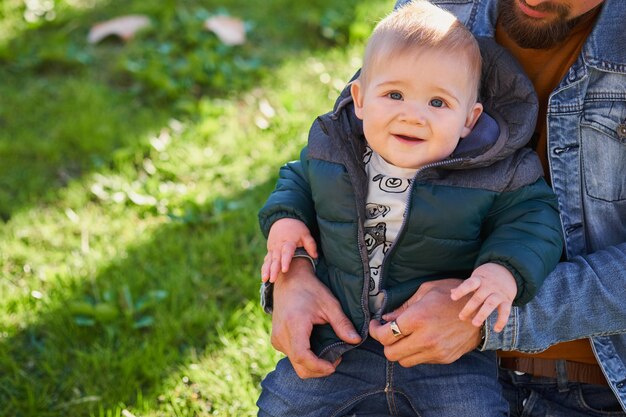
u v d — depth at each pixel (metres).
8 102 4.44
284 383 2.14
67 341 3.05
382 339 1.97
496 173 2.03
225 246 3.45
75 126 4.19
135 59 4.82
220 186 3.86
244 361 2.91
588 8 2.01
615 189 2.14
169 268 3.35
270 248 2.20
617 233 2.17
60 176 3.94
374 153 2.16
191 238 3.53
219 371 2.88
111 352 2.96
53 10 5.30
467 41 2.07
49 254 3.47
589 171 2.14
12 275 3.37
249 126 4.26
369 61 2.11
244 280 3.26
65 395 2.85
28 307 3.20
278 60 4.80
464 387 2.04
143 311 3.17
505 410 2.07
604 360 2.08
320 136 2.17
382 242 2.11
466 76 2.05
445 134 2.02
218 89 4.55
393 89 2.04
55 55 4.79
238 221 3.62
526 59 2.20
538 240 1.95
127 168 3.95
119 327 3.10
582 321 2.00
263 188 3.80
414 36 2.05
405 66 2.03
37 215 3.69
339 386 2.10
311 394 2.10
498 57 2.12
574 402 2.18
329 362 2.05
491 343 1.98
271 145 4.09
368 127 2.07
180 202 3.73
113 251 3.46
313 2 5.26
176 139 4.14
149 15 5.25
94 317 3.11
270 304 2.26
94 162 3.99
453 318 1.95
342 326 2.07
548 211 2.02
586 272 2.02
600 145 2.13
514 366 2.19
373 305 2.12
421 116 2.01
